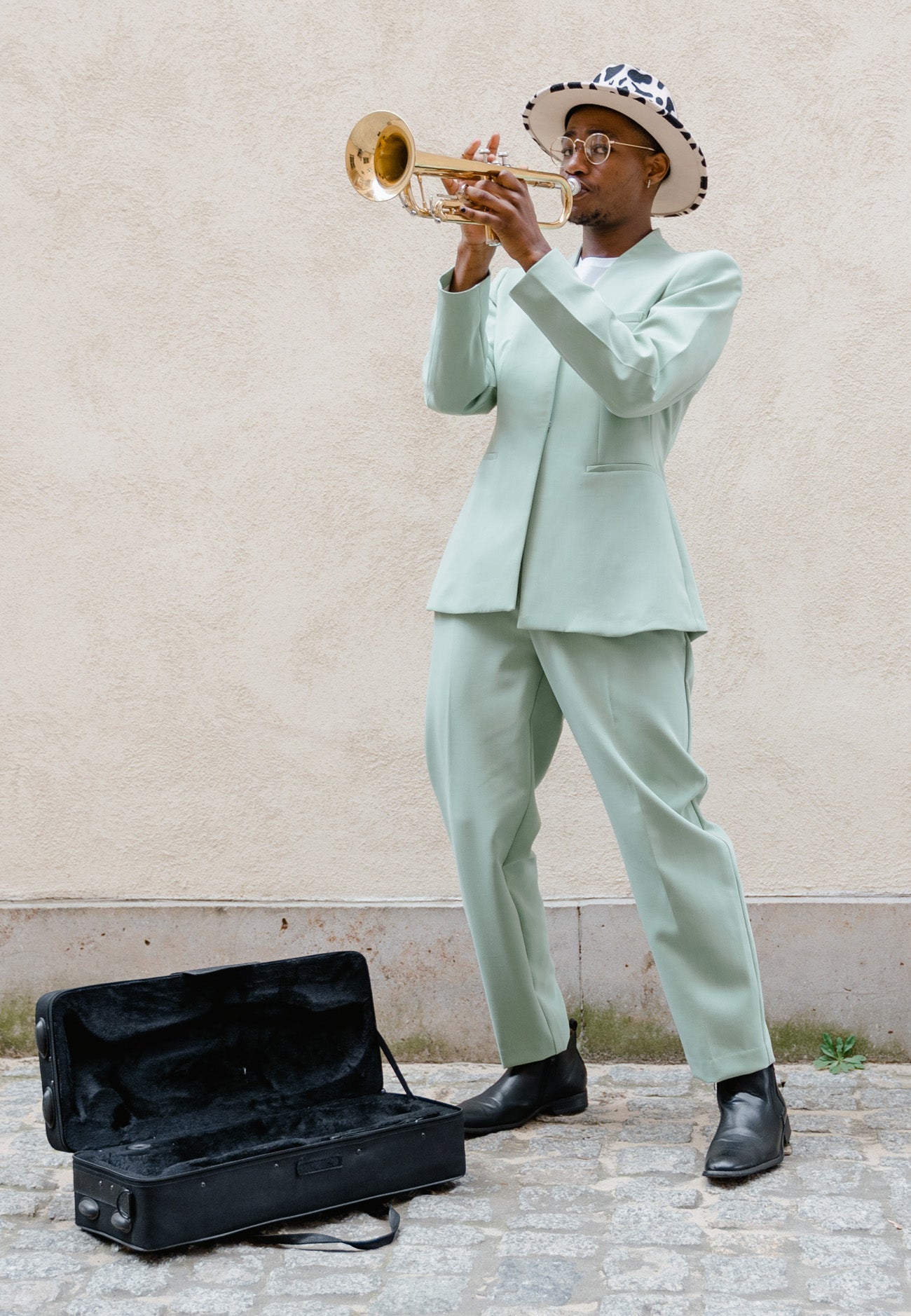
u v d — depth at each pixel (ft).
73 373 12.16
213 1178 7.48
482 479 9.14
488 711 9.00
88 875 12.10
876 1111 9.84
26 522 12.18
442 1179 8.30
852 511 11.46
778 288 11.53
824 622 11.48
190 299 12.07
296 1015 8.97
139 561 12.09
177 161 12.07
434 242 11.85
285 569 11.97
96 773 12.10
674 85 11.60
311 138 11.95
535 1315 6.63
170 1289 7.05
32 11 12.17
